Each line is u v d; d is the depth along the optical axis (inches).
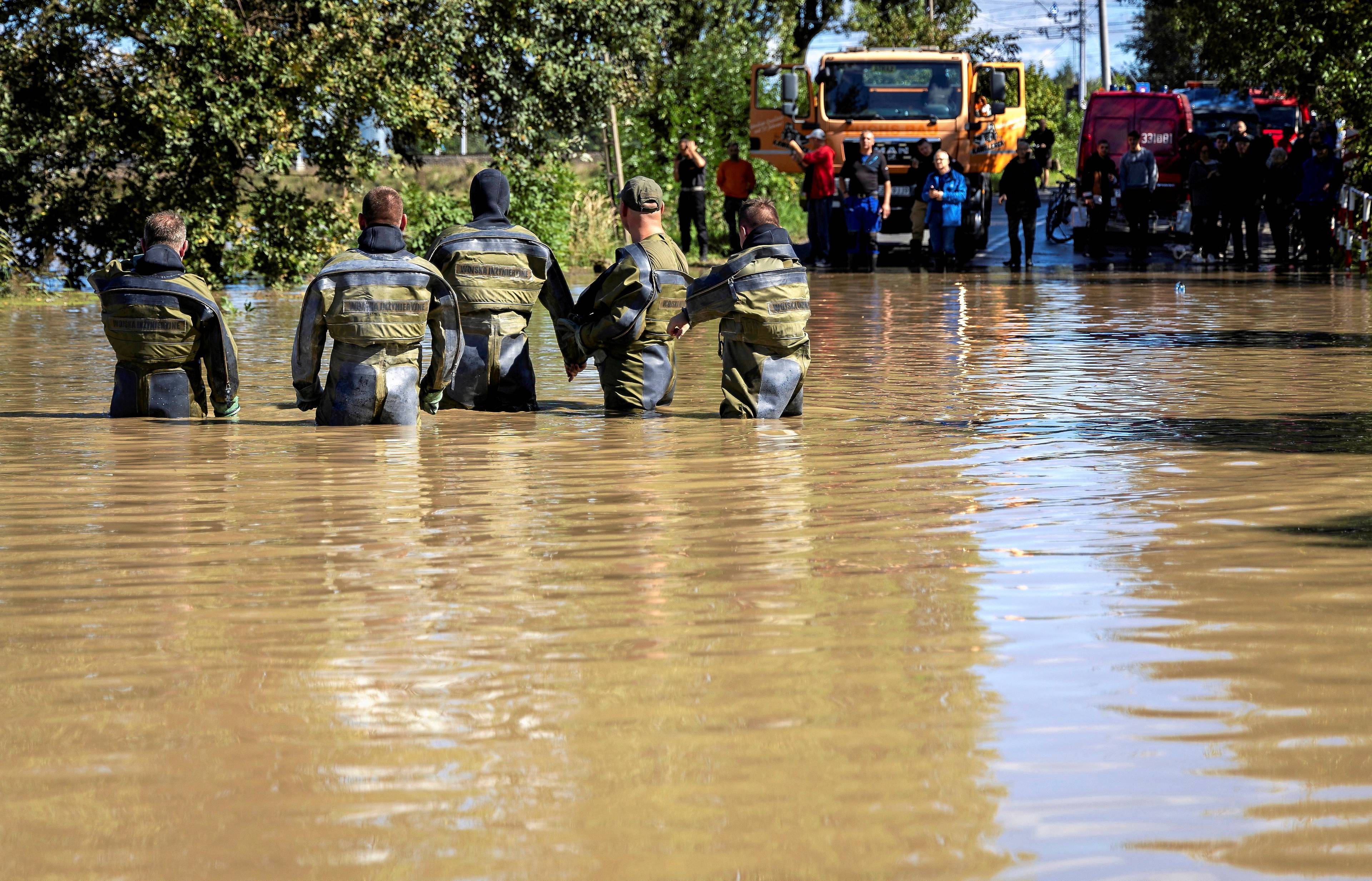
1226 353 759.7
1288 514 348.8
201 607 274.2
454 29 1376.7
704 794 181.2
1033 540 323.9
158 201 1293.1
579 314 588.7
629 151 2330.2
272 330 968.3
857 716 208.8
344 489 402.3
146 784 187.3
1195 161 1605.6
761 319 542.0
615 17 1596.9
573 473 426.6
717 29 2363.4
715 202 2343.8
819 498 380.8
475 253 572.7
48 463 451.5
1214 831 168.4
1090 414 542.3
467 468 437.4
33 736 205.3
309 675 231.9
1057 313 1034.7
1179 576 287.7
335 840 169.8
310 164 1392.7
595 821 173.9
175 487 407.2
